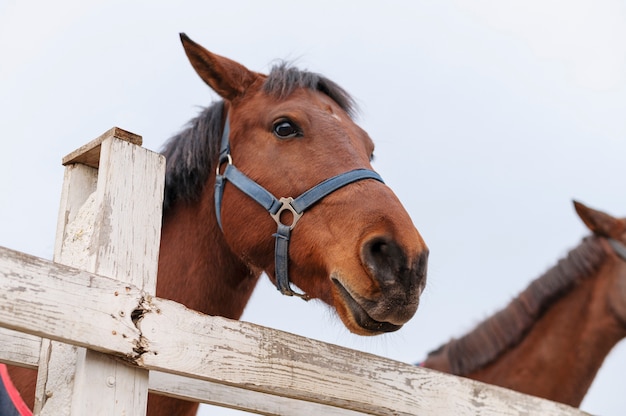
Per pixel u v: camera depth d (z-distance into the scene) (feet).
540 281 14.88
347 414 8.08
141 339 5.36
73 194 6.47
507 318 14.76
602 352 14.51
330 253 7.87
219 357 5.74
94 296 5.20
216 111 9.79
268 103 9.26
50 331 4.91
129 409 5.36
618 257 14.76
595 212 15.10
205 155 9.61
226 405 7.38
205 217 9.43
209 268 9.32
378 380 6.77
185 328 5.62
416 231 7.70
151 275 5.85
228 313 9.46
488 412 7.51
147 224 5.95
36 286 4.92
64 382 5.50
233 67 9.68
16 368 8.30
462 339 14.97
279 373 6.07
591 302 14.60
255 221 8.69
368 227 7.63
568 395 14.26
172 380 7.11
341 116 9.24
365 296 7.36
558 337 14.47
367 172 8.34
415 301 7.27
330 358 6.47
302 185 8.43
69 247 6.22
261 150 8.91
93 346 5.12
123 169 5.95
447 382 7.32
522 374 14.33
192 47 9.33
